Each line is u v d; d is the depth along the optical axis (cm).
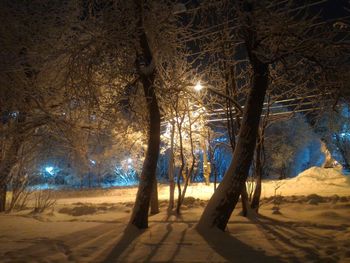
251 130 943
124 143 1805
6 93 1277
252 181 1380
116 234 966
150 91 1020
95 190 2912
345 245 795
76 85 1001
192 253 778
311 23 930
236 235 921
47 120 1304
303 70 1071
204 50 1234
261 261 716
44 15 1273
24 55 1254
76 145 1448
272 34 934
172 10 1067
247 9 927
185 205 1458
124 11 982
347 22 935
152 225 1047
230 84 1199
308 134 3638
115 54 1005
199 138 2069
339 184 2338
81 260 753
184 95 1231
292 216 1159
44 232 1024
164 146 2466
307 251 771
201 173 3938
